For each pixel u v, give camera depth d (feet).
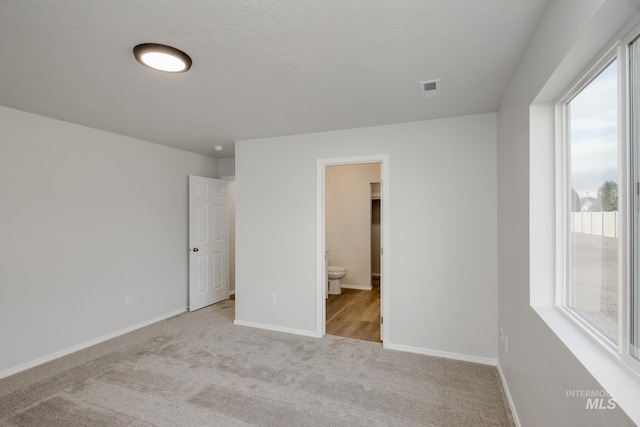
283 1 4.48
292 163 12.06
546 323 4.83
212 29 5.17
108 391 7.89
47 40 5.47
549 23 4.57
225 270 16.76
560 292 5.47
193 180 14.82
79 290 10.58
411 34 5.33
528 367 5.81
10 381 8.41
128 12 4.72
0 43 5.56
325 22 4.99
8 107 8.89
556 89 5.01
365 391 7.88
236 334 11.80
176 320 13.44
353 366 9.19
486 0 4.47
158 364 9.34
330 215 19.89
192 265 14.71
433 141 10.02
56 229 10.00
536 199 5.66
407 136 10.34
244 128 11.10
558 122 5.43
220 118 9.93
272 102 8.55
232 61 6.26
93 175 11.06
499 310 8.98
